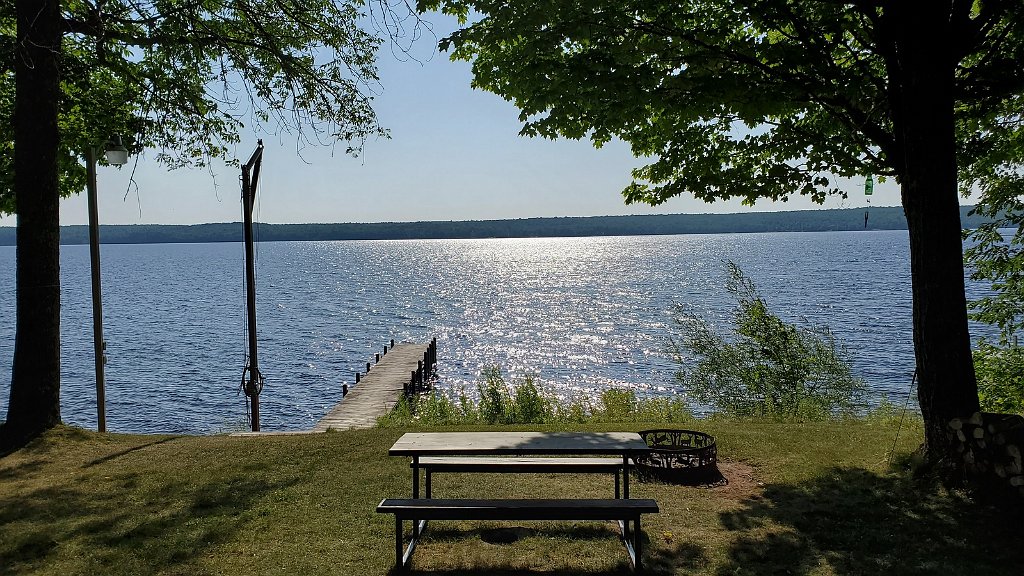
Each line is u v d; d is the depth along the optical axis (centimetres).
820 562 450
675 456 690
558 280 9119
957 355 582
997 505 529
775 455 723
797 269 9088
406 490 615
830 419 1130
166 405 2516
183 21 849
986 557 452
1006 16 648
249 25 948
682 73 642
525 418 1150
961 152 813
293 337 4394
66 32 848
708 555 466
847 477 628
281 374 3159
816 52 637
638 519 427
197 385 2883
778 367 1266
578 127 760
